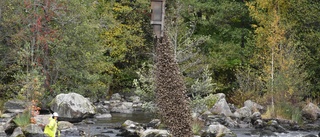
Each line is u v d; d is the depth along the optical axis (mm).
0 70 31203
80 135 21391
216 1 41031
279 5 35938
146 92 25594
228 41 40125
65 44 31312
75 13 32500
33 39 30391
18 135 19781
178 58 29922
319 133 22266
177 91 14750
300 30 35688
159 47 14820
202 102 25562
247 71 35906
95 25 33500
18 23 30969
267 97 29812
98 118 28625
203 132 21656
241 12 39844
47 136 20438
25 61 29906
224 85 38875
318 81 34344
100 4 40125
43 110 27219
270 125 25172
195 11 39969
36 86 25453
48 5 31594
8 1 31391
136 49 41000
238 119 27406
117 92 41062
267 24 33531
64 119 26109
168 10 36719
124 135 21406
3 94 31234
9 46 31578
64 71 31578
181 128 14742
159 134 20109
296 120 27172
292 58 29125
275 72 29625
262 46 33000
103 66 34344
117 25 38594
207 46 39906
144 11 40469
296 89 29156
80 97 27141
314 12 35125
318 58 33844
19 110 26391
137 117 29547
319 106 33250
